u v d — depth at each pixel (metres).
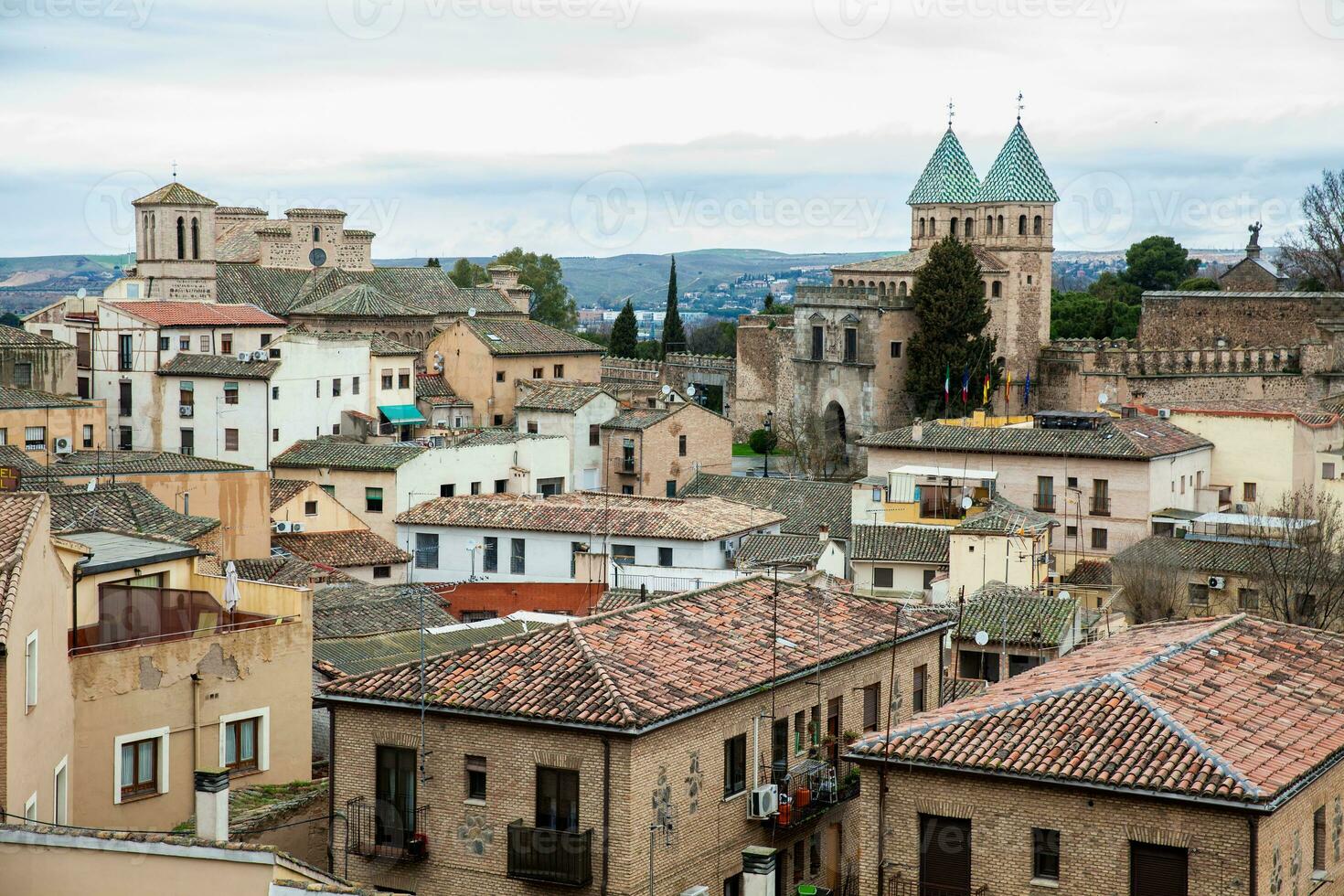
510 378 148.00
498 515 91.75
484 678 43.50
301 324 146.75
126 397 123.69
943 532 94.56
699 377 181.88
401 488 102.44
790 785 46.03
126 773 45.22
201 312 130.38
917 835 38.78
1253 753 37.56
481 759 42.47
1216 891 35.69
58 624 41.97
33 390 111.12
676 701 42.34
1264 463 111.00
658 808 41.69
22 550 39.09
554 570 89.12
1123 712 39.19
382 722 43.50
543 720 41.38
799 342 161.50
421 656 47.19
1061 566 106.31
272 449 120.75
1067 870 37.22
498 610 81.75
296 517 92.56
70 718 43.19
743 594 52.25
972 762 38.00
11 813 37.34
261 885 29.81
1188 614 90.12
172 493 83.94
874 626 51.91
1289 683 43.03
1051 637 69.94
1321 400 133.50
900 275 166.38
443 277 172.88
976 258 158.88
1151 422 112.00
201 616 48.69
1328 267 168.62
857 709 50.06
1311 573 86.50
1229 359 147.88
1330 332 142.25
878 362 155.38
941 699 55.00
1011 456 108.00
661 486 125.06
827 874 48.31
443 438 114.31
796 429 158.75
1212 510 108.38
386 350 131.38
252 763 48.53
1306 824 38.06
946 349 153.38
